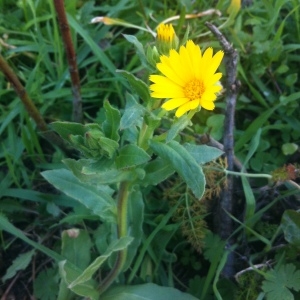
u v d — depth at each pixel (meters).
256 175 0.30
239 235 0.32
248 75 0.38
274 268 0.29
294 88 0.38
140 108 0.23
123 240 0.26
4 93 0.38
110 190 0.28
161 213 0.33
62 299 0.29
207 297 0.31
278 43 0.37
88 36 0.39
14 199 0.35
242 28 0.40
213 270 0.30
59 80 0.39
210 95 0.21
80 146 0.23
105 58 0.38
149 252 0.31
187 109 0.22
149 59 0.24
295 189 0.31
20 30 0.41
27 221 0.35
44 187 0.36
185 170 0.23
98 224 0.34
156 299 0.29
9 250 0.34
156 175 0.25
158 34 0.24
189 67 0.22
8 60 0.40
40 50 0.39
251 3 0.41
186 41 0.24
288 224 0.29
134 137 0.26
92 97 0.39
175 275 0.33
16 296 0.32
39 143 0.37
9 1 0.43
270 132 0.37
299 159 0.35
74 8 0.40
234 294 0.30
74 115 0.36
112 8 0.42
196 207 0.32
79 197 0.27
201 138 0.32
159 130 0.33
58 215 0.34
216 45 0.37
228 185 0.31
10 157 0.36
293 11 0.37
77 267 0.29
